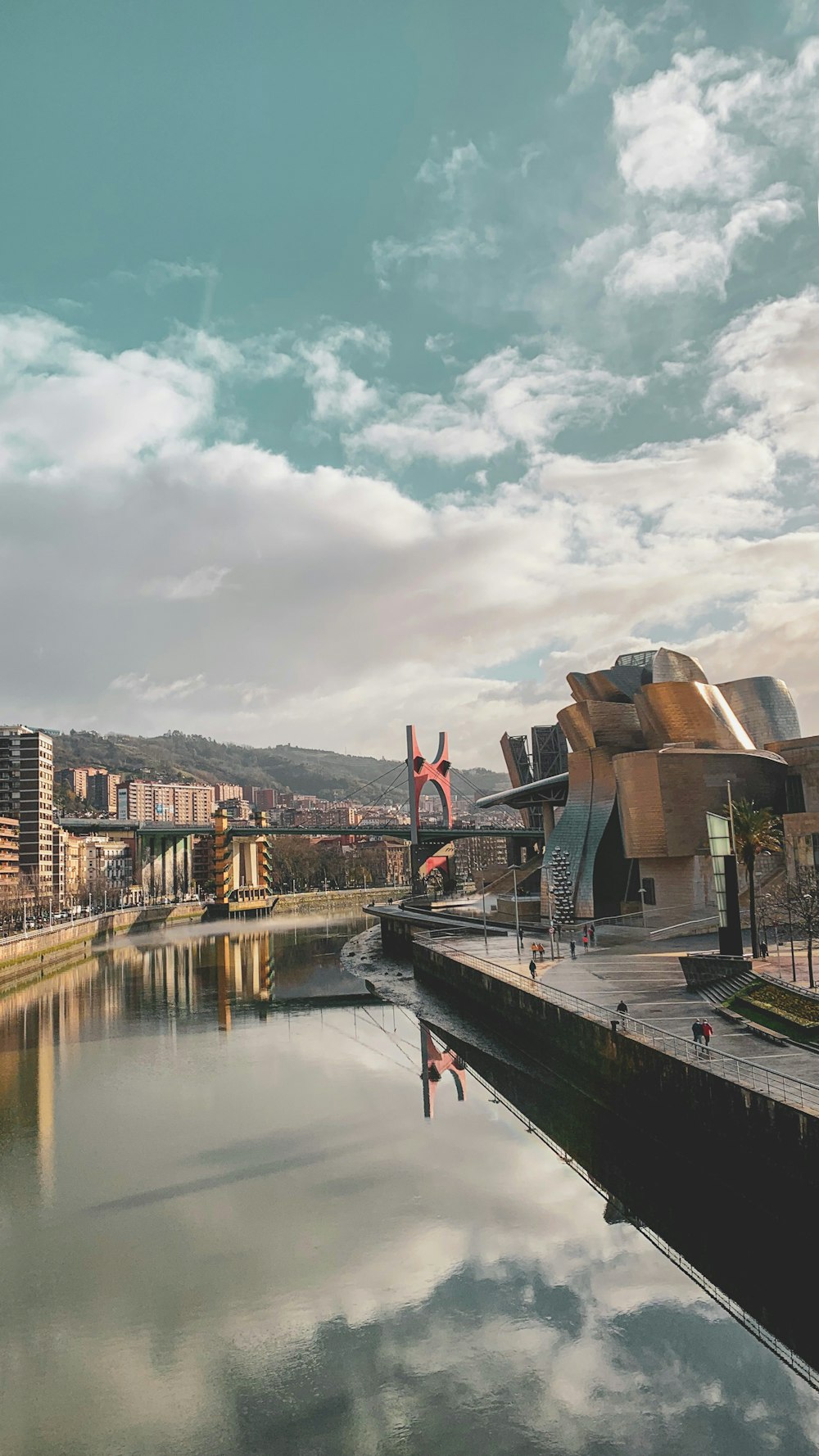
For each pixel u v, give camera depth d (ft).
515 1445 70.13
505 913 395.14
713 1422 71.77
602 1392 75.97
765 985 151.23
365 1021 255.09
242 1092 176.65
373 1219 112.47
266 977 360.89
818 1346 82.53
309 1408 75.82
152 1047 223.10
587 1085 157.38
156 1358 83.66
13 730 620.49
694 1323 86.43
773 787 271.49
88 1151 141.38
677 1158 123.54
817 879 206.49
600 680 351.05
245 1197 120.57
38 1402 77.61
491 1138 143.13
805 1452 68.13
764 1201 103.35
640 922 313.53
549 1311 89.45
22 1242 108.47
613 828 338.13
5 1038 238.07
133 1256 104.12
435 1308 90.63
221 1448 71.00
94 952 477.77
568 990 187.11
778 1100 101.35
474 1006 238.89
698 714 290.97
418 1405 75.00
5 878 555.69
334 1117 157.07
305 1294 94.22
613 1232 107.45
